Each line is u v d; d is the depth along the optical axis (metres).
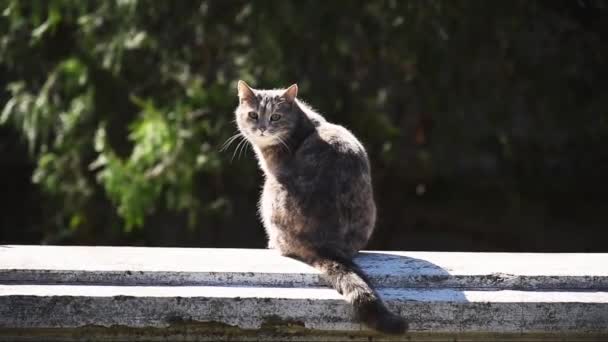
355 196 5.72
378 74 12.38
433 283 5.09
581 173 15.89
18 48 11.98
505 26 11.81
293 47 11.62
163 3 11.46
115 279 4.96
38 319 4.71
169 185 11.55
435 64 11.88
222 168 11.74
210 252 5.64
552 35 12.44
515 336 4.92
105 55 11.41
